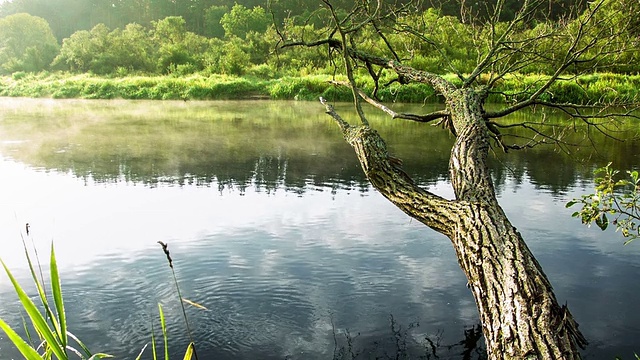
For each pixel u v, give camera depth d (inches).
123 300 147.0
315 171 314.8
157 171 315.6
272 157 358.6
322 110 683.4
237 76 1057.5
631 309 136.8
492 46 179.9
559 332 67.4
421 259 176.4
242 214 228.1
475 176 109.0
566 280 155.4
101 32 1593.3
